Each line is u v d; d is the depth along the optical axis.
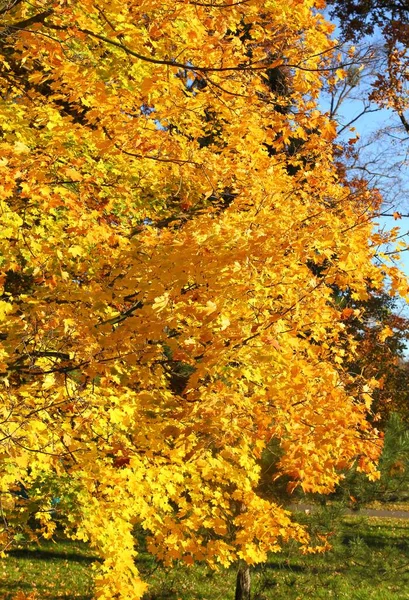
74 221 4.45
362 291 4.29
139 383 5.43
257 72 5.52
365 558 7.91
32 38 4.43
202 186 6.16
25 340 4.36
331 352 5.01
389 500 7.72
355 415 4.05
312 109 5.70
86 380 4.42
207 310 3.32
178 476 5.12
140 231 5.31
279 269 4.03
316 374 4.09
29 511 5.36
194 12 4.54
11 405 4.04
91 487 5.13
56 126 4.87
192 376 3.48
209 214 5.75
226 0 4.61
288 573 8.12
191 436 4.71
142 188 6.42
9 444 3.73
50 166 4.53
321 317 4.30
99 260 5.17
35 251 4.93
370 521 15.61
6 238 5.00
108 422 5.11
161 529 5.30
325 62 5.53
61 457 4.67
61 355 4.47
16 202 5.30
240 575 8.34
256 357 3.80
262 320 3.83
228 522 7.15
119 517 5.11
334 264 4.23
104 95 4.64
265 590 7.90
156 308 3.36
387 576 7.75
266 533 5.37
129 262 4.63
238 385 4.51
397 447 7.57
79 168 5.43
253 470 5.41
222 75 5.14
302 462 4.05
